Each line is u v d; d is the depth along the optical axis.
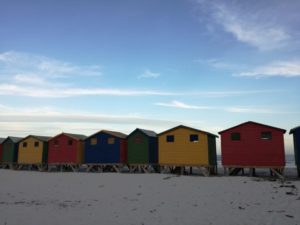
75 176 35.00
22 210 17.05
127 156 39.38
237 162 32.50
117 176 33.75
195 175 35.19
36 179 32.78
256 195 20.25
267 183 25.72
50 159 45.66
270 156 31.52
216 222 13.95
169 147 36.41
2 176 36.84
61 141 45.53
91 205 18.44
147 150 38.34
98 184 27.83
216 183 26.38
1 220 14.76
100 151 41.47
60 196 21.88
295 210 15.75
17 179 33.12
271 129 31.91
